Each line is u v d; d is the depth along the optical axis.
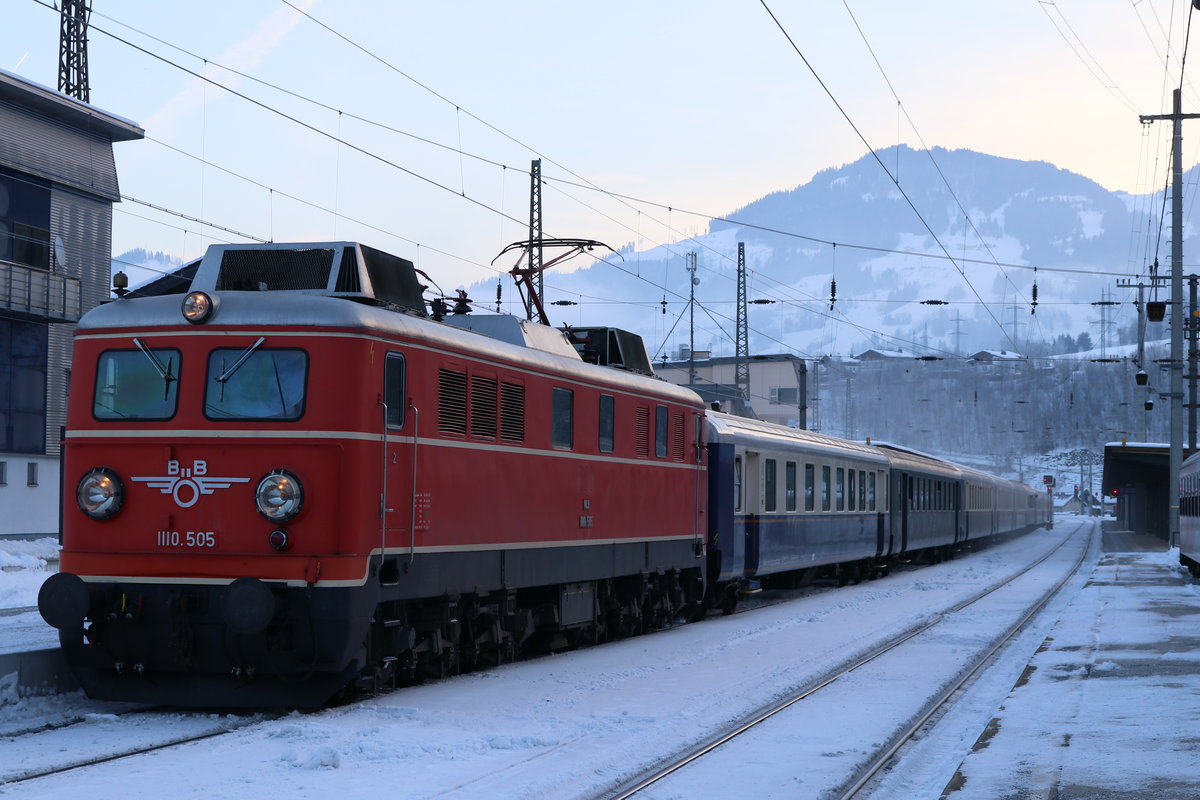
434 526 12.31
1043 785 8.54
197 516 11.03
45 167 32.88
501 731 10.40
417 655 12.77
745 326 55.22
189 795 7.87
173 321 11.32
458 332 12.99
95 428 11.34
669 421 19.11
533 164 37.03
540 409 14.80
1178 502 47.94
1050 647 17.52
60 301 33.09
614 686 13.12
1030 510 83.69
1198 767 9.15
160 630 11.02
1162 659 15.82
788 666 14.84
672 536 19.22
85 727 10.38
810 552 27.89
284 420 10.99
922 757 9.97
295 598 10.77
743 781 8.80
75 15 34.22
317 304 11.19
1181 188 46.97
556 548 15.23
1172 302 47.44
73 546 11.32
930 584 31.75
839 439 32.94
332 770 8.71
